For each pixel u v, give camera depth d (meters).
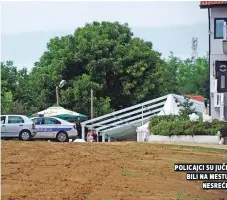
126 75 159.12
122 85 158.50
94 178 57.03
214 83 122.56
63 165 63.75
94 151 77.25
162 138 106.69
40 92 163.12
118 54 159.75
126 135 143.88
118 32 168.75
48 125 113.12
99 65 156.88
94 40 159.88
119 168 63.72
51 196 47.97
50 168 61.47
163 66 172.50
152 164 68.19
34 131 107.38
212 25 123.00
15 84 167.25
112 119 132.88
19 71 175.50
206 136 103.50
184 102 127.44
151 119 116.19
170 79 190.38
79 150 77.56
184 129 105.25
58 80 158.75
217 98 121.88
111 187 53.16
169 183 57.81
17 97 164.75
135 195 50.66
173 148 86.06
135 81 158.75
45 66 170.00
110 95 159.75
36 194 48.53
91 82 154.38
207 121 107.56
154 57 162.38
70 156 70.94
